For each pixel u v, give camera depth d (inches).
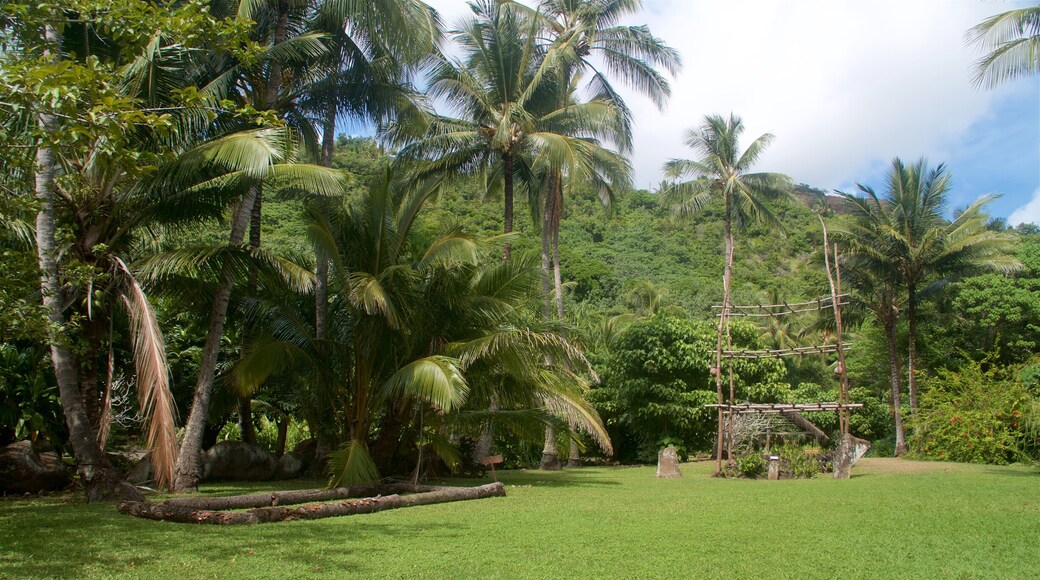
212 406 621.6
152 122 247.8
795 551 238.8
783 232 1168.8
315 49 518.3
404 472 593.6
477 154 816.9
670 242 2053.4
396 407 550.0
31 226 367.9
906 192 1089.4
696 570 207.8
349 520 311.7
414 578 194.2
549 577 197.5
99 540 249.4
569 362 584.1
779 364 948.6
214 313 488.7
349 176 446.3
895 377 1133.1
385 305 452.8
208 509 332.8
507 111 751.7
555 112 783.7
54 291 341.7
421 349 535.2
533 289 585.9
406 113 635.5
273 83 512.4
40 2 267.7
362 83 580.7
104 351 517.0
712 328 967.6
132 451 576.7
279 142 412.5
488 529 286.4
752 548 244.4
